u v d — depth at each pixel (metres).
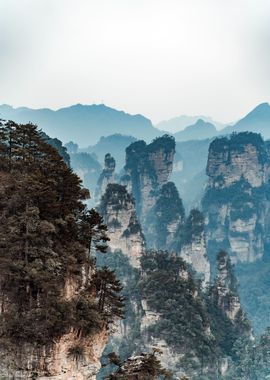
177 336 140.38
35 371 58.44
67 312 59.94
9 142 76.00
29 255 61.09
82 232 69.12
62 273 62.69
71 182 68.88
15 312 58.91
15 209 63.06
